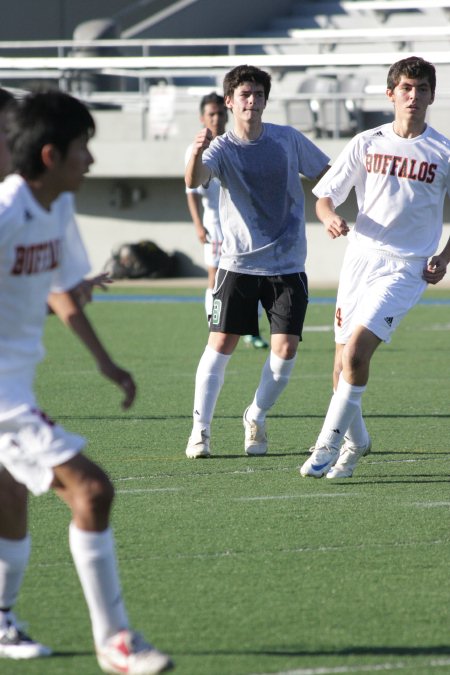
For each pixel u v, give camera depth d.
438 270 24.67
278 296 27.16
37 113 13.45
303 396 37.34
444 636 15.34
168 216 90.56
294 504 22.94
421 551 19.56
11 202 13.45
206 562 18.86
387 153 24.88
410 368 43.84
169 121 89.44
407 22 102.44
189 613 16.25
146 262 87.75
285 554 19.34
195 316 63.12
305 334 54.84
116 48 98.50
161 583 17.69
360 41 84.81
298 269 27.28
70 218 14.68
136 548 19.69
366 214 25.17
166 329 56.97
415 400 36.50
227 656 14.56
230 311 27.31
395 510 22.45
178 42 88.88
